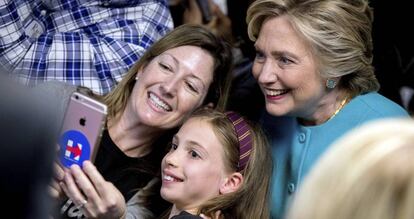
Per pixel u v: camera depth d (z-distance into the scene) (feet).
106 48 7.36
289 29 5.58
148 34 7.55
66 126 5.49
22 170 2.43
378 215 2.87
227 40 6.97
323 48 5.51
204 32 6.64
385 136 3.01
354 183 2.90
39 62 7.25
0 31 7.12
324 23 5.47
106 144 6.62
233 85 7.34
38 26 7.36
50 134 2.49
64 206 5.95
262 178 5.91
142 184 6.51
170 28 7.80
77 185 5.45
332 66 5.57
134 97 6.59
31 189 2.46
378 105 5.93
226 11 9.23
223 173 5.79
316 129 6.04
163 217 6.15
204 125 5.82
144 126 6.63
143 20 7.61
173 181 5.77
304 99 5.75
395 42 7.96
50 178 2.56
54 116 2.54
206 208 5.73
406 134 3.00
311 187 3.00
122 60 7.36
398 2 7.78
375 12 7.85
